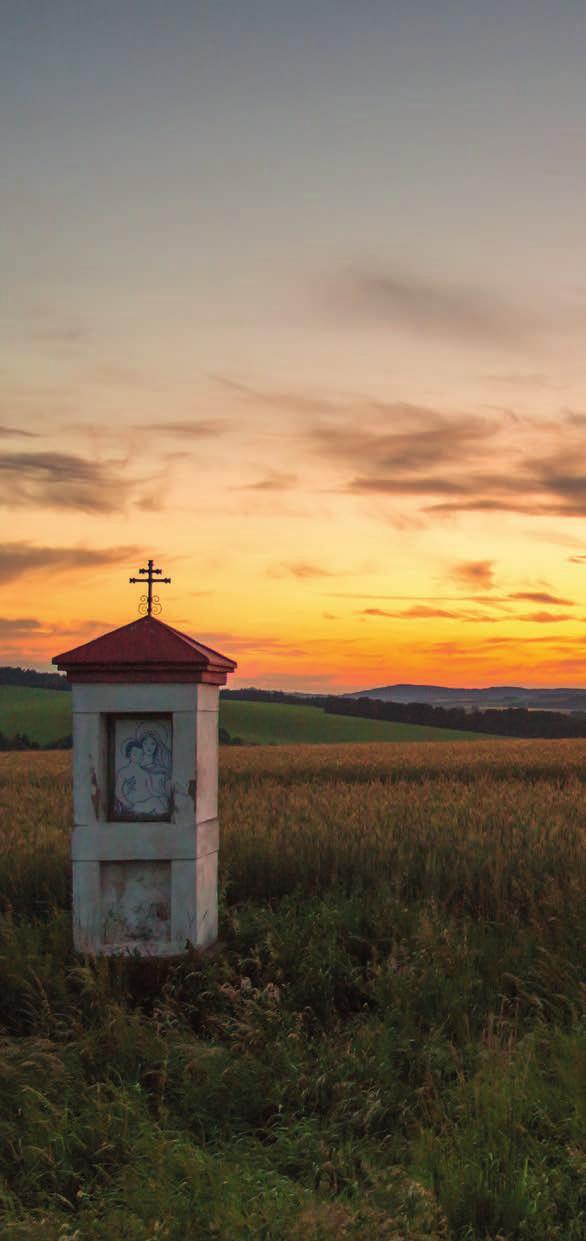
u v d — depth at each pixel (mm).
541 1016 7090
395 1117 5918
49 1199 4906
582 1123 5414
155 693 8188
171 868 8125
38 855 11602
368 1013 7488
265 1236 4336
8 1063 6293
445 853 11391
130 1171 5004
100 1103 5707
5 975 7711
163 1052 6527
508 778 26766
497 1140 5293
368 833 12258
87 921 8125
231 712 108188
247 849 11305
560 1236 4562
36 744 86562
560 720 110438
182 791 8141
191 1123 5863
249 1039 6648
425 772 29922
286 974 8070
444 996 7355
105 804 8242
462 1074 6000
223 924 9094
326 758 39375
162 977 7832
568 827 12742
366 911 9320
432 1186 4871
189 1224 4445
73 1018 7059
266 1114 6020
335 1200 4707
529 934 8703
